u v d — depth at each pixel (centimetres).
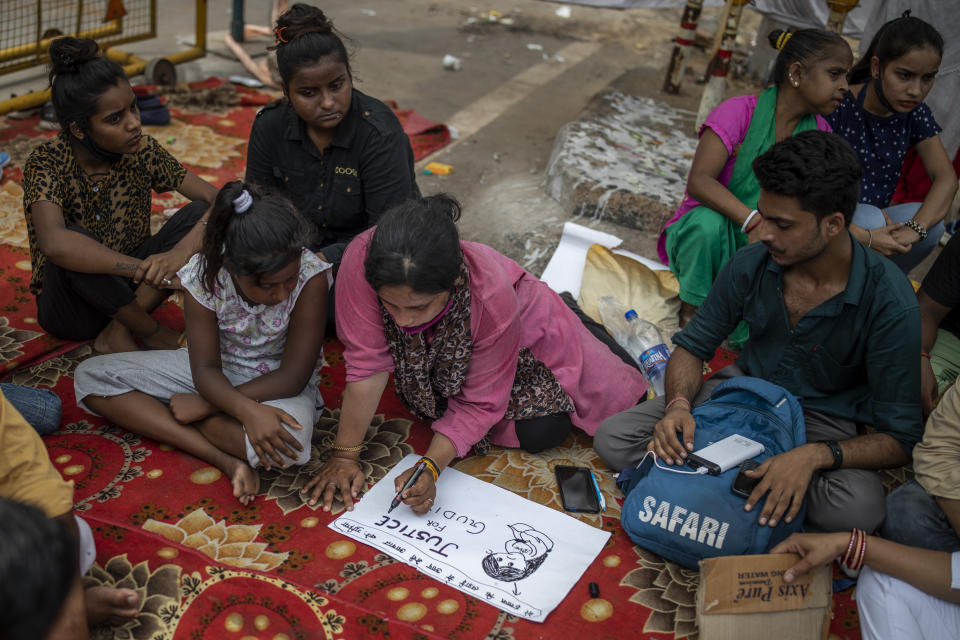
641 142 503
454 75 661
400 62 676
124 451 278
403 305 219
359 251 243
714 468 239
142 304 335
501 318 251
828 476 245
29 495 187
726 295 269
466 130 564
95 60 281
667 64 714
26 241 393
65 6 700
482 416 264
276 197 239
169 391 276
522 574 240
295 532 251
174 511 256
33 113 519
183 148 496
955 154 444
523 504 266
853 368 256
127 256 296
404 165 336
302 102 305
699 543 239
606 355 304
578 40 774
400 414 308
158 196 441
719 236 356
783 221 232
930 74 338
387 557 245
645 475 259
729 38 502
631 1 589
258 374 279
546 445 290
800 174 224
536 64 704
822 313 247
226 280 253
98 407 278
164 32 685
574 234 409
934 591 212
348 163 329
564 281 396
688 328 281
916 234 346
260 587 228
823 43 328
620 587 240
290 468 279
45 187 290
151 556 235
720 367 351
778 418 252
